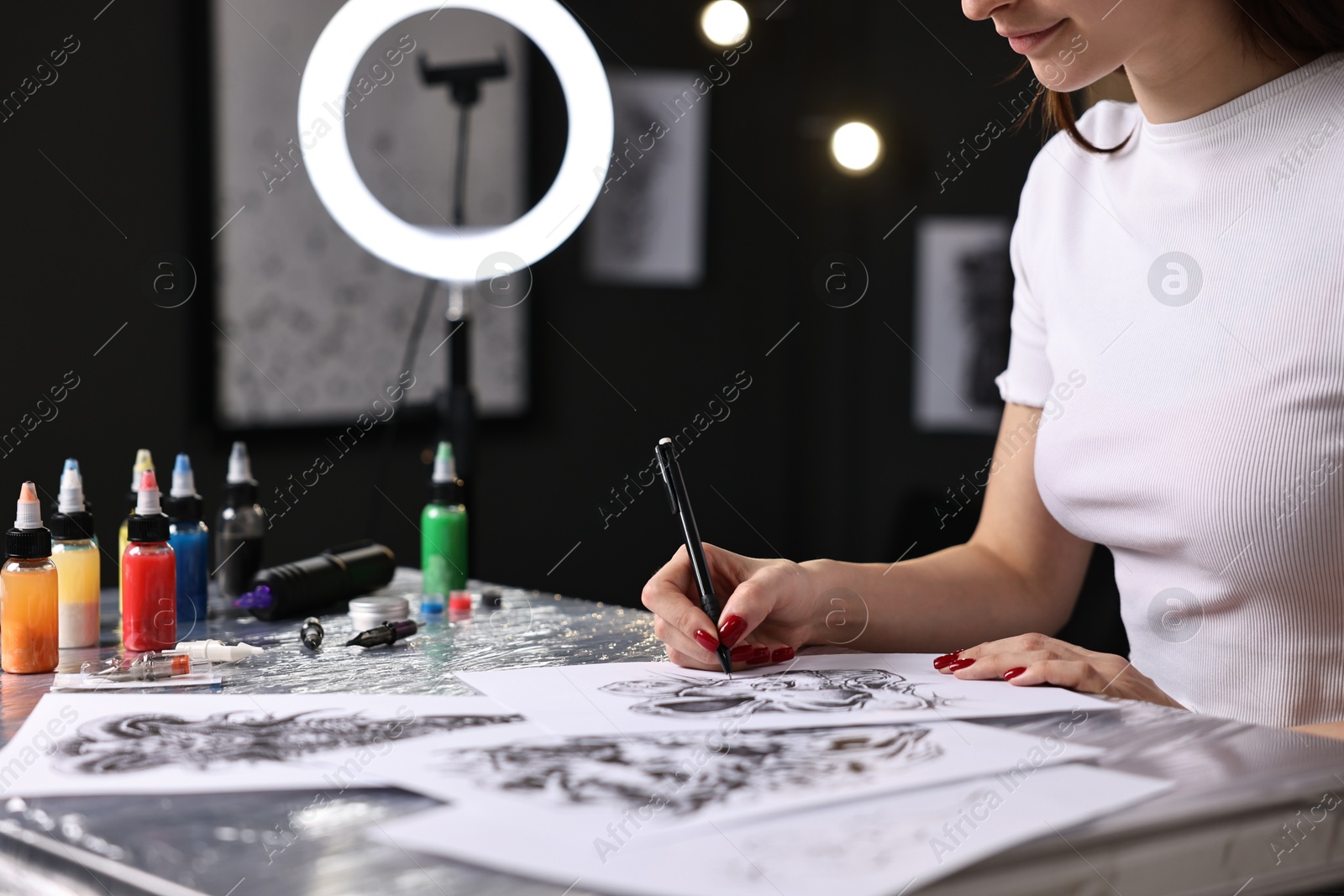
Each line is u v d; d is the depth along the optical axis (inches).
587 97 85.4
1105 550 79.4
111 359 80.7
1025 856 18.4
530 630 40.5
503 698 29.0
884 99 120.0
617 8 109.0
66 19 78.0
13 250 76.2
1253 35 37.0
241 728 26.2
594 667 33.0
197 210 84.5
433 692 30.2
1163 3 33.8
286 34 88.2
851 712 27.3
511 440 103.8
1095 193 42.4
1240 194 37.5
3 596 33.7
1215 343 37.1
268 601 42.6
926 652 38.7
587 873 17.5
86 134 79.2
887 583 38.0
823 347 121.0
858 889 16.8
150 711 27.8
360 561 46.8
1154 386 38.5
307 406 90.8
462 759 23.4
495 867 18.0
